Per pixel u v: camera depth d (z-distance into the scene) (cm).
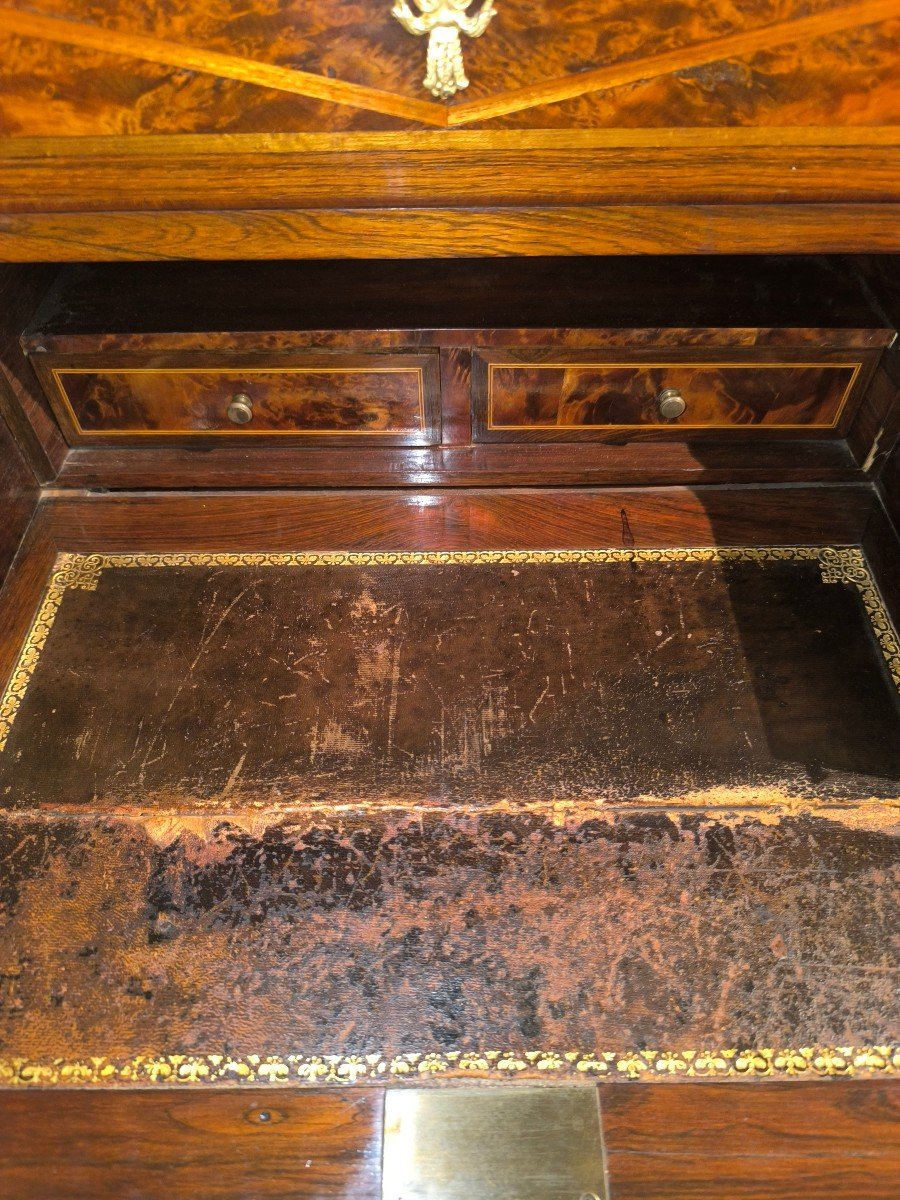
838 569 167
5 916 129
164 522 175
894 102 118
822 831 135
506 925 127
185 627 162
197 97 117
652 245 133
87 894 131
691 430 173
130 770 144
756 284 165
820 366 162
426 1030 120
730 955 124
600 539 172
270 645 159
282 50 113
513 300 162
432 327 156
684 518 173
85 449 176
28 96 117
